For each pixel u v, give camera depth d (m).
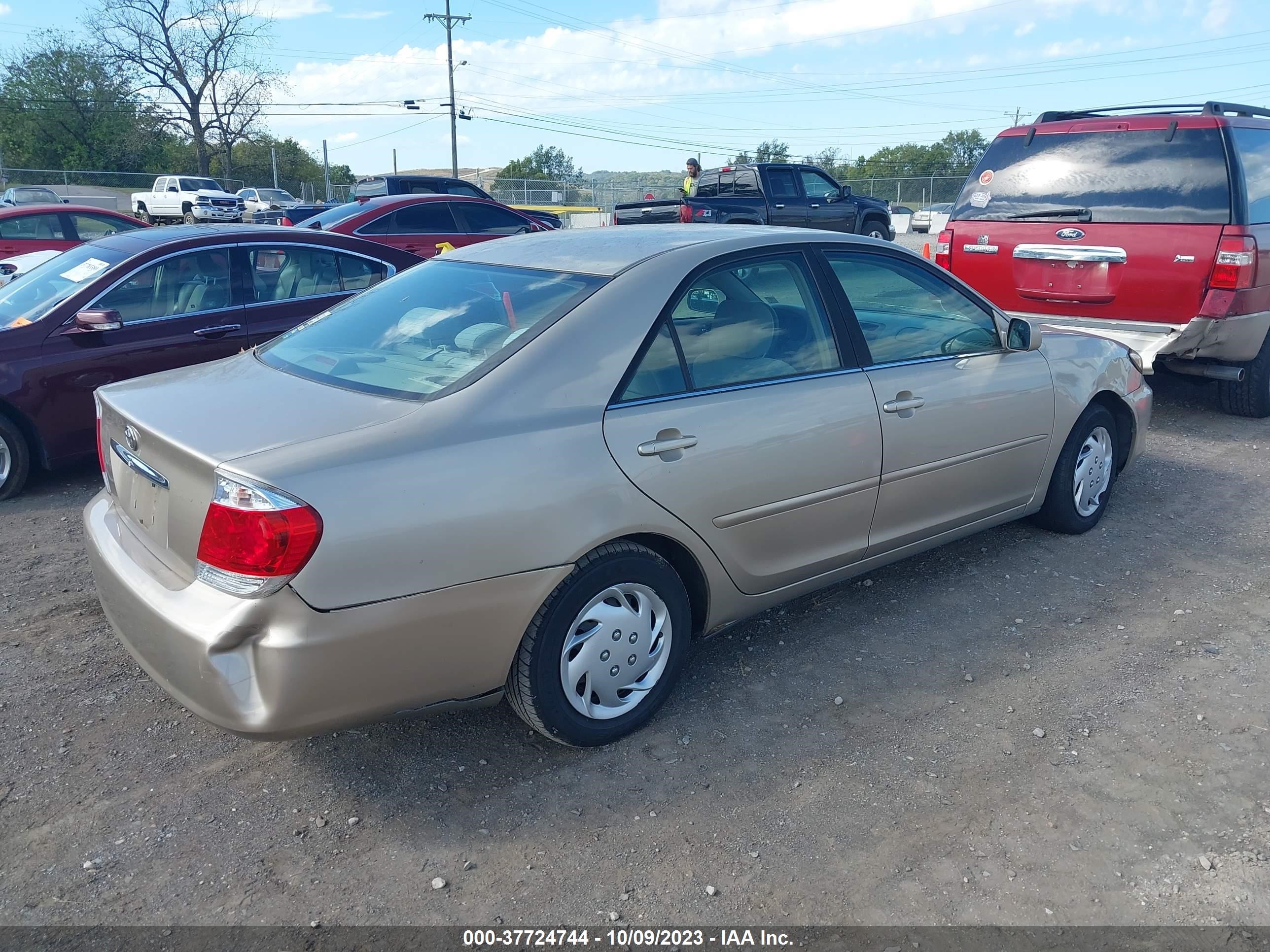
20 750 3.20
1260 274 6.49
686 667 3.76
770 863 2.69
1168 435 7.00
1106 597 4.32
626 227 4.08
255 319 6.48
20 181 45.00
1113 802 2.91
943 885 2.59
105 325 5.67
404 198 12.90
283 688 2.53
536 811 2.91
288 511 2.47
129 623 2.85
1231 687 3.54
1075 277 6.95
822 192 18.45
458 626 2.75
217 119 56.72
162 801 2.96
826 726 3.35
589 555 3.03
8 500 5.75
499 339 3.11
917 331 4.09
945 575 4.57
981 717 3.39
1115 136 6.81
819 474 3.58
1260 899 2.52
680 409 3.21
